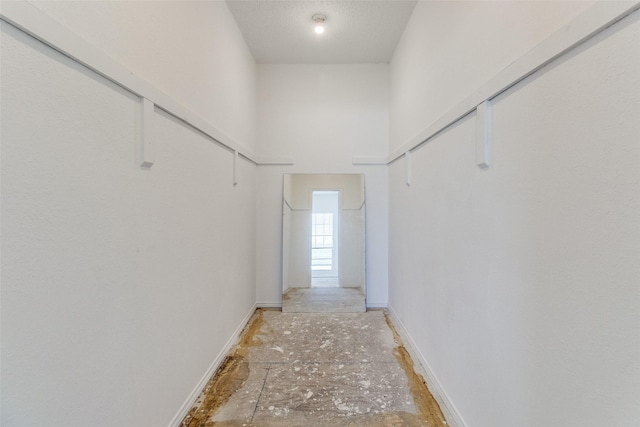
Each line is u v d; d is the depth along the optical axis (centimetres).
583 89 85
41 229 85
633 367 72
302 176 373
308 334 284
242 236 294
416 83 246
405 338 272
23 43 80
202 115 194
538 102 103
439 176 192
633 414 72
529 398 107
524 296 110
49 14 86
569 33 89
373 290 364
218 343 224
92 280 103
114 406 113
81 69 98
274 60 354
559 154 94
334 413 176
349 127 366
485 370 136
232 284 259
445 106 183
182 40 166
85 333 100
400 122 302
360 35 298
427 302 215
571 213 89
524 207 110
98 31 104
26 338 81
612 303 77
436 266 197
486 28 136
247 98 315
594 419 82
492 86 128
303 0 246
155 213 139
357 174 369
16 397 78
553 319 96
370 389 199
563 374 92
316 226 378
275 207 367
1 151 75
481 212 141
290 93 365
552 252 97
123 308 118
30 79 81
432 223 206
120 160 116
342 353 247
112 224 112
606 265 78
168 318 151
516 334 114
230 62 254
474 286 147
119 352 116
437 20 198
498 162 127
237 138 276
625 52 73
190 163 175
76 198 96
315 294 363
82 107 98
